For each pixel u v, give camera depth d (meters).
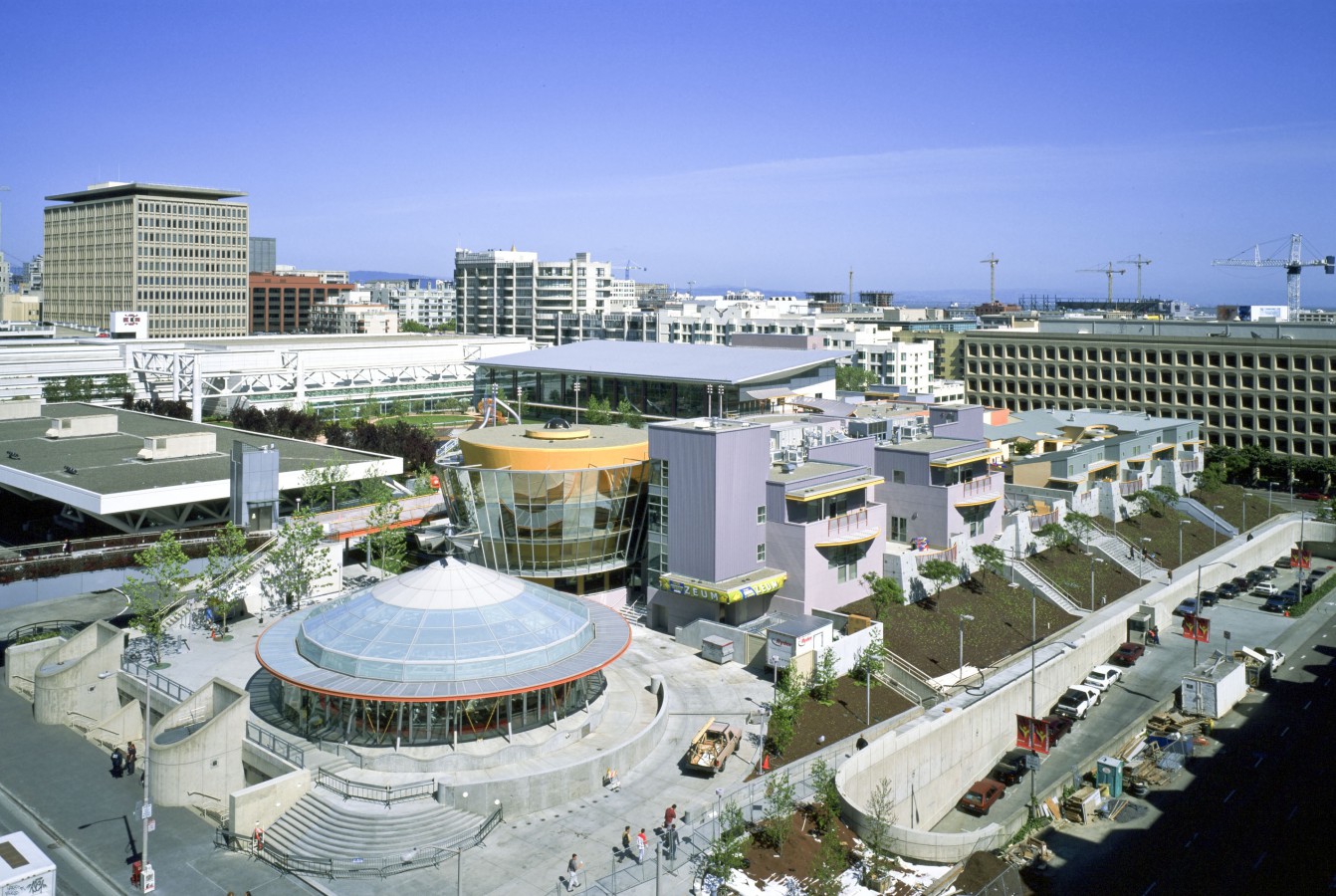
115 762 76.69
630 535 110.69
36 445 143.88
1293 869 76.25
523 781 69.50
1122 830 82.31
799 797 73.31
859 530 107.38
